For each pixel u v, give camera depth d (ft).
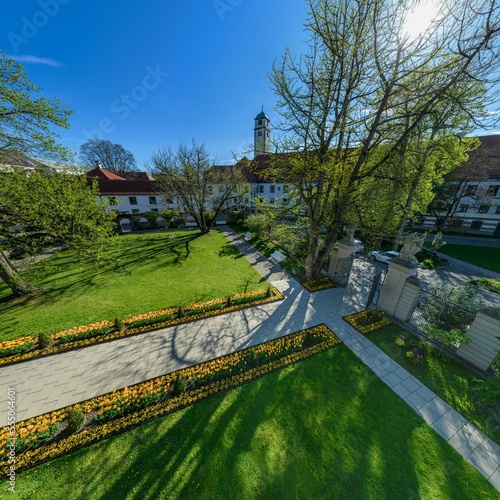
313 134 26.00
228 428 13.50
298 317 25.05
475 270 43.86
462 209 73.15
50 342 20.02
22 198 24.70
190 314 25.12
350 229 30.89
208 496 10.58
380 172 26.40
